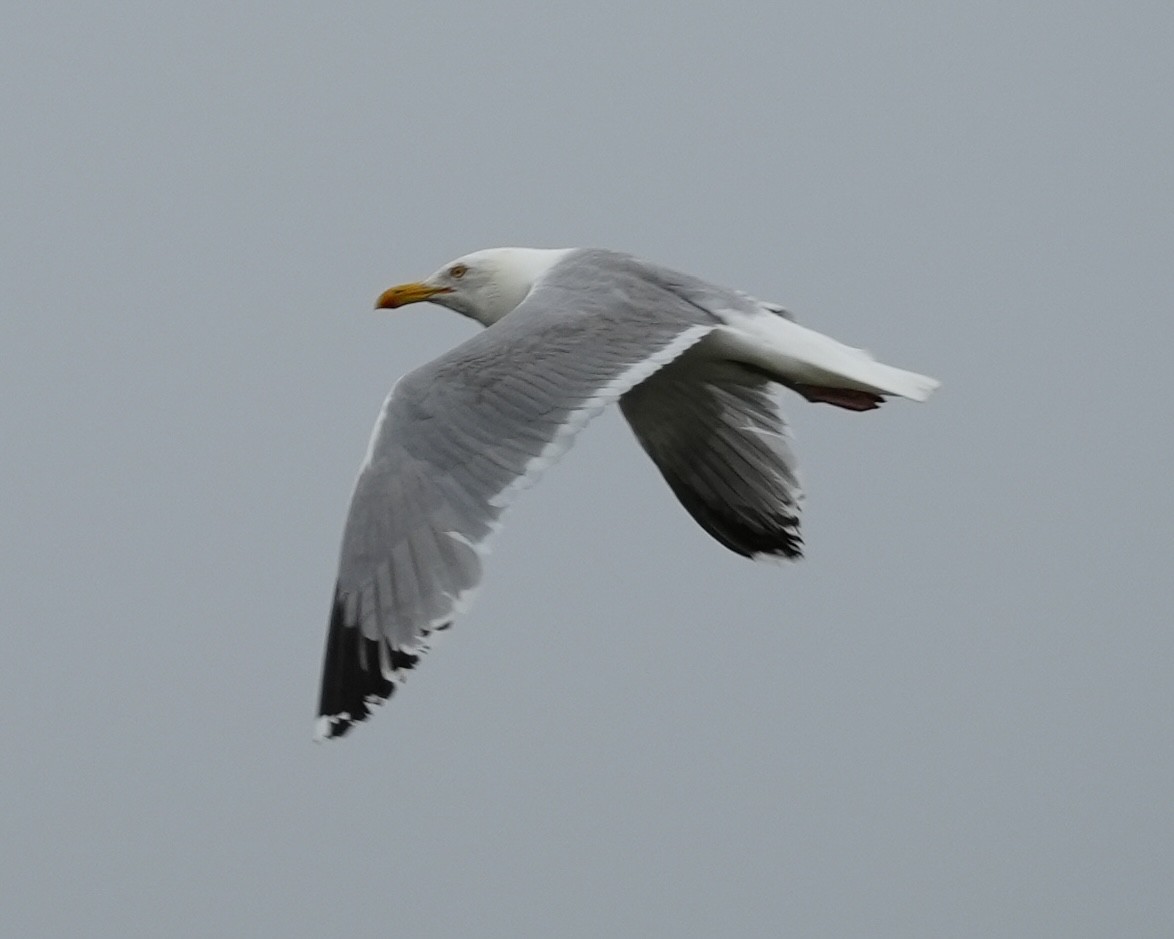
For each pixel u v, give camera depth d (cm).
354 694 1124
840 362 1315
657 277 1339
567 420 1192
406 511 1148
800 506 1512
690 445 1530
